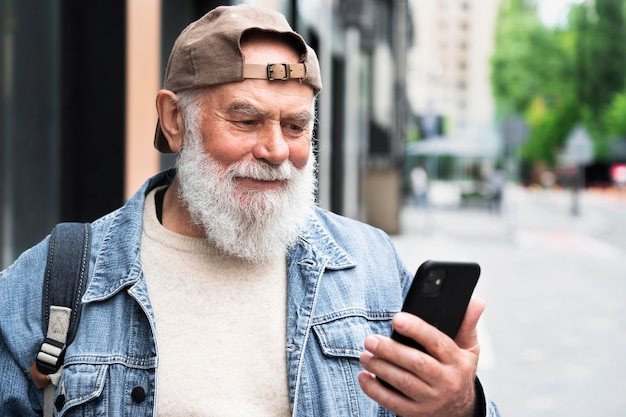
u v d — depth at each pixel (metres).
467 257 14.98
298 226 1.68
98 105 4.45
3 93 3.79
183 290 1.64
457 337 1.49
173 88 1.65
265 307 1.64
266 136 1.57
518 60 65.69
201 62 1.58
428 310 1.42
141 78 4.70
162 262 1.66
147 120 4.81
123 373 1.57
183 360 1.58
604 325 8.23
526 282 11.65
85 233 1.71
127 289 1.62
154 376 1.56
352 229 1.81
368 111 17.34
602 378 6.03
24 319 1.63
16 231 3.92
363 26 13.53
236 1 5.80
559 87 64.00
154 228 1.71
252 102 1.55
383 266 1.76
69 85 4.37
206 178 1.61
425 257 14.68
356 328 1.63
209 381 1.57
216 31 1.57
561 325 8.17
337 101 13.24
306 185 1.68
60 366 1.60
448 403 1.36
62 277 1.64
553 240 20.08
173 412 1.56
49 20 4.19
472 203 33.66
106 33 4.43
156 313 1.62
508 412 5.08
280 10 7.72
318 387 1.58
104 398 1.56
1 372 1.64
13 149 3.89
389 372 1.35
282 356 1.61
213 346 1.60
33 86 4.06
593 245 18.95
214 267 1.66
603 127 59.94
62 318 1.62
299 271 1.67
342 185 13.32
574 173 32.53
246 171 1.58
